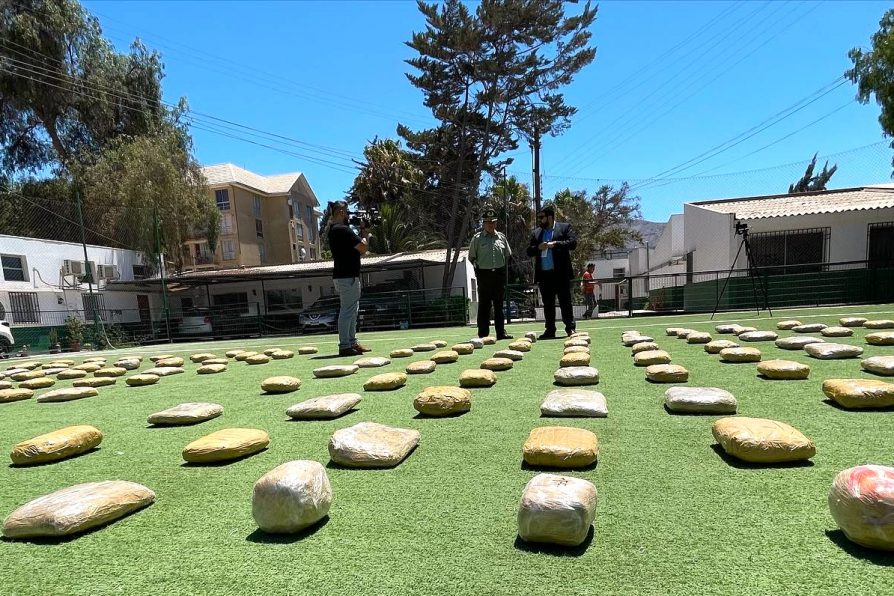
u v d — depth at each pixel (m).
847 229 11.45
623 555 1.03
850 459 1.49
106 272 18.17
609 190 28.02
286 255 34.69
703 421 1.98
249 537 1.21
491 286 5.96
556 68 17.84
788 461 1.49
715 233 12.94
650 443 1.75
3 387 4.32
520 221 25.88
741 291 11.09
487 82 18.22
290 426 2.28
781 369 2.67
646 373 2.91
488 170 22.03
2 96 19.61
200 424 2.43
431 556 1.07
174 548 1.17
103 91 20.80
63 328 14.94
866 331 4.66
